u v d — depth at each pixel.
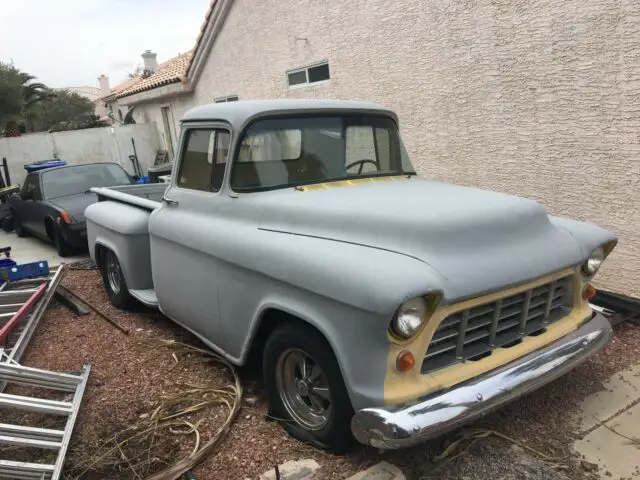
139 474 3.08
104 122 29.88
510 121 5.88
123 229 5.14
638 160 4.91
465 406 2.63
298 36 8.86
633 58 4.76
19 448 3.36
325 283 2.81
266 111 3.84
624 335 4.54
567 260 3.23
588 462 3.00
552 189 5.64
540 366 2.98
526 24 5.51
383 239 2.96
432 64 6.61
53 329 5.41
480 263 2.87
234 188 3.82
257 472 3.06
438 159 6.80
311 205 3.36
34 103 33.88
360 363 2.70
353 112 4.27
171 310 4.49
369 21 7.38
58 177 9.38
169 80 13.28
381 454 3.11
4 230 11.49
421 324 2.65
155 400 3.89
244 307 3.51
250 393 3.90
